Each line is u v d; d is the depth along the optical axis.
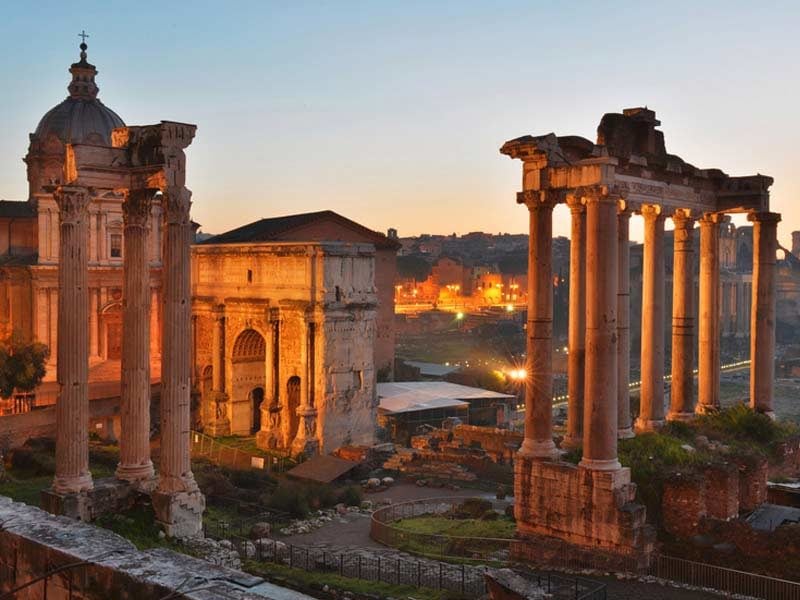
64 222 36.88
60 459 37.03
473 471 74.62
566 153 38.97
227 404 87.00
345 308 81.56
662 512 36.00
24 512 18.33
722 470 36.47
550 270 38.09
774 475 44.22
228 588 14.17
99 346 90.50
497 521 45.75
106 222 91.06
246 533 49.94
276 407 82.12
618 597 31.14
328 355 80.25
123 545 16.38
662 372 44.38
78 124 97.56
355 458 78.00
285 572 36.34
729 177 47.41
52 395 80.69
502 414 101.81
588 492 35.44
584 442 36.12
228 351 86.75
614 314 35.59
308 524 55.22
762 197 46.88
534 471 37.28
